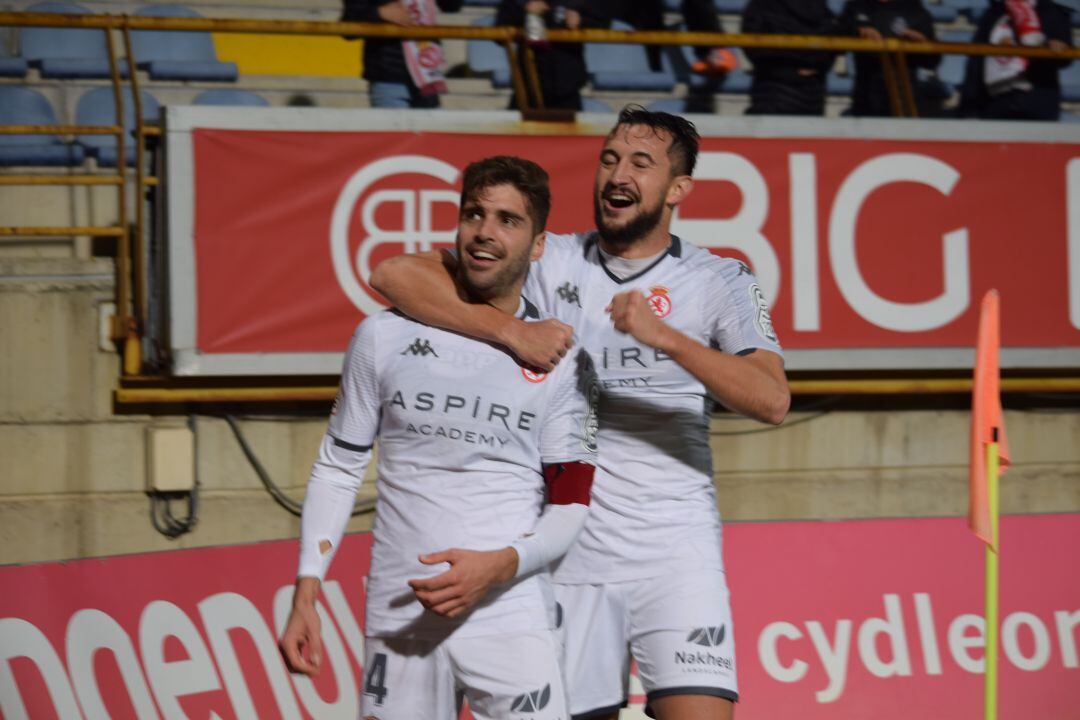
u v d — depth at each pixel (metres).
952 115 24.81
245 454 18.52
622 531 12.08
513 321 10.31
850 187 19.58
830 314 19.48
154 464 17.97
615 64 25.62
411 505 10.34
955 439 20.88
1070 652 19.05
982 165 20.02
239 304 17.84
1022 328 20.12
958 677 18.58
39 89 22.53
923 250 19.80
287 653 10.24
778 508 20.14
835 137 19.53
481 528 10.24
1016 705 18.62
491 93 24.28
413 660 10.42
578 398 10.66
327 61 26.47
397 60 20.64
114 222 19.64
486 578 9.78
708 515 12.33
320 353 18.11
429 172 18.47
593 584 12.20
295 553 17.61
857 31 22.48
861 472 20.50
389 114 18.36
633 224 11.71
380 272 10.62
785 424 20.19
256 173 17.92
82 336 18.14
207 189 17.77
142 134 18.59
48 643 16.55
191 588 17.11
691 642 11.86
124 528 18.14
